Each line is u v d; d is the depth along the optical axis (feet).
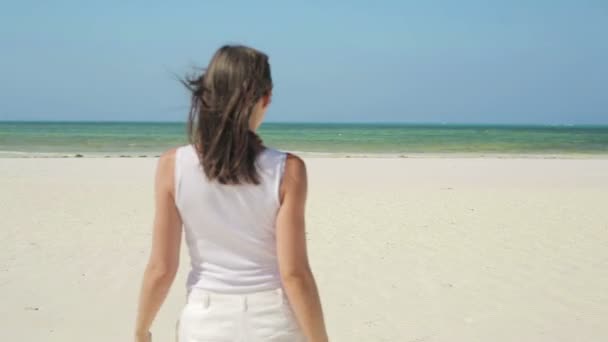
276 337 5.74
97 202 36.60
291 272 5.62
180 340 6.07
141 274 20.45
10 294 17.95
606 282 20.22
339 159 78.84
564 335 15.31
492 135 236.43
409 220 31.71
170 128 308.19
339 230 28.76
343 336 15.16
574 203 39.01
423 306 17.51
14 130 246.27
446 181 52.49
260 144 5.84
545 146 136.26
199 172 5.69
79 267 21.24
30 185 44.52
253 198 5.65
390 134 244.42
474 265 22.30
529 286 19.63
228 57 5.68
